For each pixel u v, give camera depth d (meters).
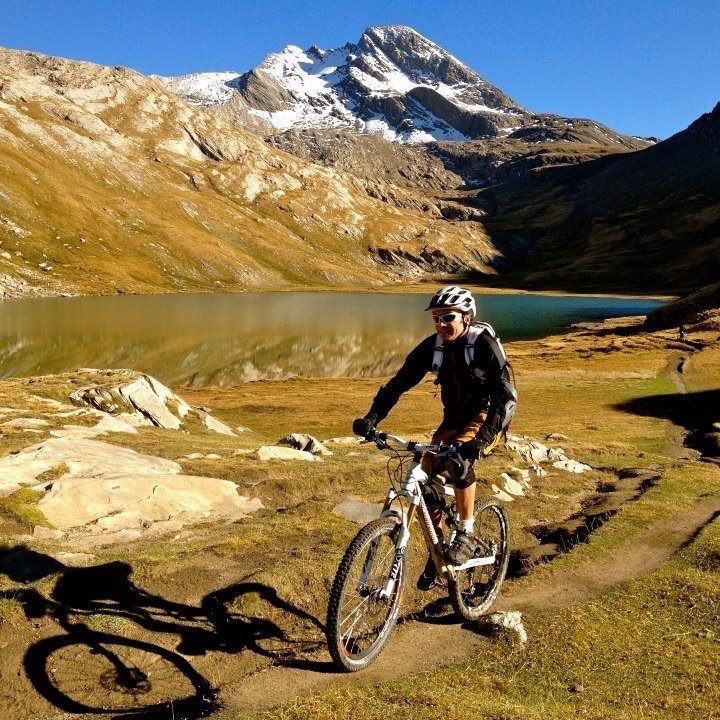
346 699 5.15
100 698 5.41
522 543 11.17
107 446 13.87
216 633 6.51
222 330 123.69
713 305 115.00
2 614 6.08
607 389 63.97
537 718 4.96
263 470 13.40
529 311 187.25
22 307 154.75
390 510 5.75
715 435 37.38
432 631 6.88
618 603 7.73
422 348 6.00
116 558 7.67
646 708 5.44
